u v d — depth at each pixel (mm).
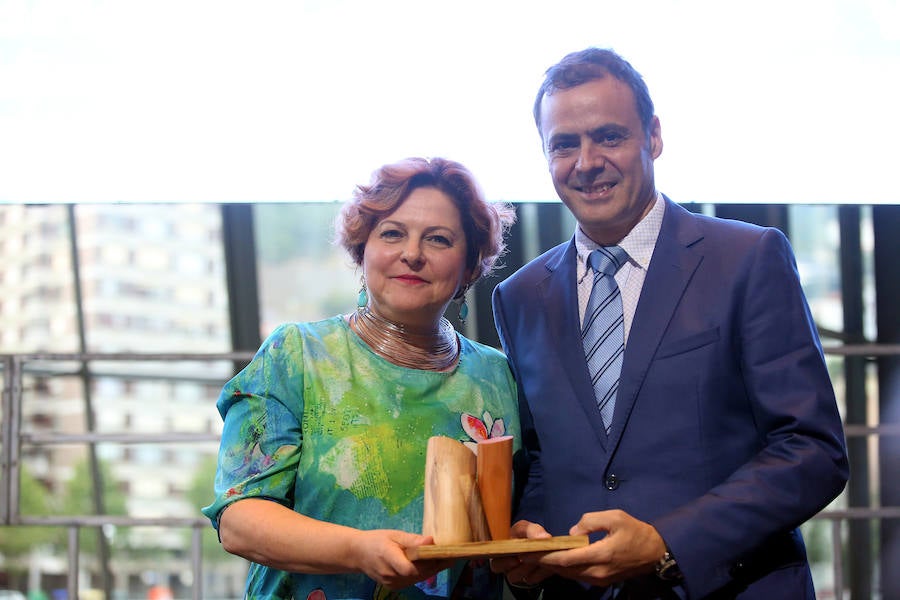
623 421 1597
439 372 1649
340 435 1561
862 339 4562
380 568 1369
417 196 1604
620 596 1601
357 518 1543
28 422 5852
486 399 1684
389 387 1601
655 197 1723
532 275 1807
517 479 1749
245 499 1527
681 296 1623
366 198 1608
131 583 6219
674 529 1467
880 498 4434
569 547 1371
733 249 1628
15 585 6109
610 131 1623
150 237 5930
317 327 1661
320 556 1434
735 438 1590
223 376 5973
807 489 1503
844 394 4559
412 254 1575
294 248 5961
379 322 1642
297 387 1590
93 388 5902
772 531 1493
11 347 5883
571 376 1661
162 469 6133
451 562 1409
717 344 1583
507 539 1445
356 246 1654
